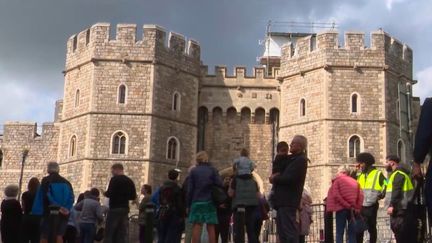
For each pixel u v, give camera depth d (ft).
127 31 120.16
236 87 133.49
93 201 52.31
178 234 44.65
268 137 132.16
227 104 132.77
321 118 117.50
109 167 114.21
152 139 116.26
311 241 70.74
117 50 119.24
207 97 132.98
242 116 133.08
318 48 121.49
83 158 115.03
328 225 46.83
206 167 41.88
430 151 21.47
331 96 117.80
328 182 113.70
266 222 75.56
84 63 121.19
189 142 124.57
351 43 120.26
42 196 43.50
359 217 41.01
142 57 119.24
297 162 34.60
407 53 127.75
